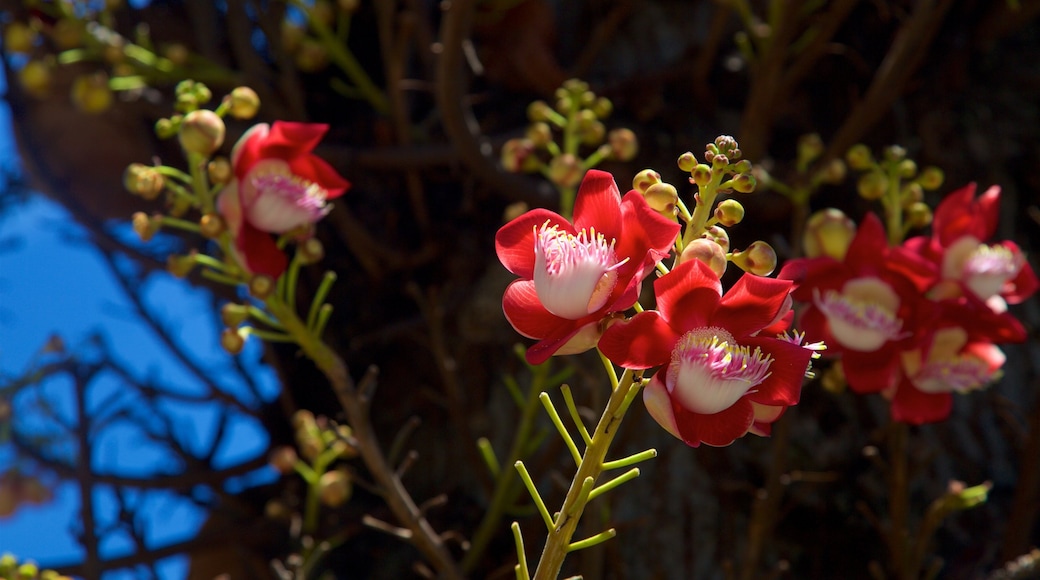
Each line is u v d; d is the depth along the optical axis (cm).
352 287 175
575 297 84
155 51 186
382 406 169
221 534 161
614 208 85
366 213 175
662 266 85
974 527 148
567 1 184
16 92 178
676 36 179
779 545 146
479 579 149
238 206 108
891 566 142
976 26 174
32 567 115
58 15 170
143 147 178
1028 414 151
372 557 158
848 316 109
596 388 119
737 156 87
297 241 112
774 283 83
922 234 164
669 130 168
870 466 150
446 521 155
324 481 136
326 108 187
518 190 153
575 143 127
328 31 173
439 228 171
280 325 111
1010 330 111
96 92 162
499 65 177
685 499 148
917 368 112
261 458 171
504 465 155
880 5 171
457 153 157
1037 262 166
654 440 151
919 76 173
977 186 168
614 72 177
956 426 155
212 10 179
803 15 163
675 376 83
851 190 164
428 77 175
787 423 130
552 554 86
